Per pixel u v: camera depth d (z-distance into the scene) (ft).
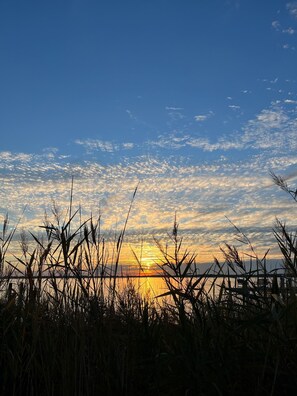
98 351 12.08
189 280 11.27
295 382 9.49
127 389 11.61
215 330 10.95
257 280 11.24
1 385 12.46
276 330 10.19
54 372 12.27
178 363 10.62
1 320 13.20
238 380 10.41
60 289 12.71
